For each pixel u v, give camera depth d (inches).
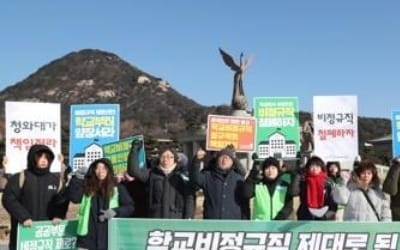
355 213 368.8
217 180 369.1
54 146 523.8
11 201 351.3
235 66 1240.8
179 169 382.3
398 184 408.5
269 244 357.1
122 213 360.8
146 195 384.2
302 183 385.1
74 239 365.4
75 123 549.3
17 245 348.2
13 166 510.3
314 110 608.7
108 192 357.7
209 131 697.0
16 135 512.7
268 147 709.3
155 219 354.3
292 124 710.5
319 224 358.9
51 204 360.2
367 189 374.0
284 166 446.0
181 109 6033.5
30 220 350.0
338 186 379.2
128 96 6402.6
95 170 360.2
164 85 6722.4
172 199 372.5
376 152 2610.7
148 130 4441.4
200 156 375.9
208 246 355.6
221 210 364.8
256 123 709.3
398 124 629.3
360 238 359.9
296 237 357.7
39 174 359.6
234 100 1243.8
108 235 354.3
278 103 711.7
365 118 4643.2
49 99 6392.7
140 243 354.3
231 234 355.9
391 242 360.8
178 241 355.3
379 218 369.4
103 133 547.5
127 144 506.3
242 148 706.2
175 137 2450.8
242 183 371.9
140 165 394.9
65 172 514.0
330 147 605.6
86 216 357.1
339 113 605.3
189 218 370.9
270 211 376.8
